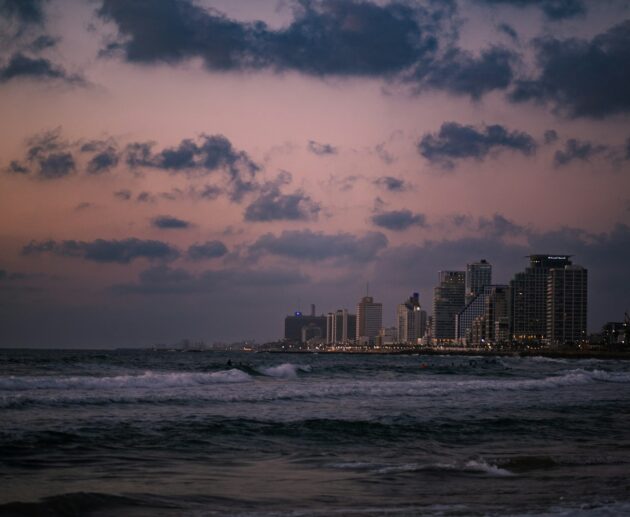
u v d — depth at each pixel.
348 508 14.60
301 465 19.94
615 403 42.66
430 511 14.27
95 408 29.89
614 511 14.16
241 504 14.91
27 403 29.73
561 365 144.38
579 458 21.80
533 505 14.93
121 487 16.23
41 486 16.08
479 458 21.78
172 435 23.77
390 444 24.36
